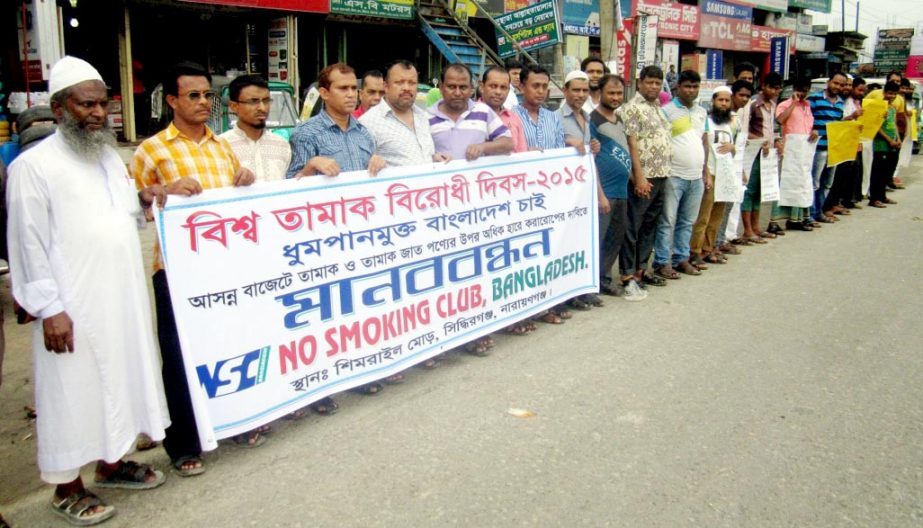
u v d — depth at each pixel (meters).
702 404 4.09
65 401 2.88
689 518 3.00
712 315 5.75
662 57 22.19
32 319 2.94
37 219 2.77
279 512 3.05
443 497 3.15
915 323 5.58
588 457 3.49
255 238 3.57
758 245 8.52
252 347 3.57
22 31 7.29
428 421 3.88
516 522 2.97
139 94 11.73
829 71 32.69
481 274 4.86
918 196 12.43
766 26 28.64
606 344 5.07
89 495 3.06
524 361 4.76
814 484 3.28
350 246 4.02
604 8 9.58
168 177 3.44
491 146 4.82
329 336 3.94
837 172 9.97
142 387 3.07
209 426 3.30
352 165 4.28
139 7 11.38
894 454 3.56
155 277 3.44
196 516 3.03
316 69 14.13
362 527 2.94
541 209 5.32
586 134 5.94
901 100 11.16
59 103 2.87
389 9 14.02
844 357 4.85
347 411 4.04
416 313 4.43
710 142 7.12
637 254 6.54
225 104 8.82
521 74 5.56
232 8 12.10
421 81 15.64
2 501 3.19
